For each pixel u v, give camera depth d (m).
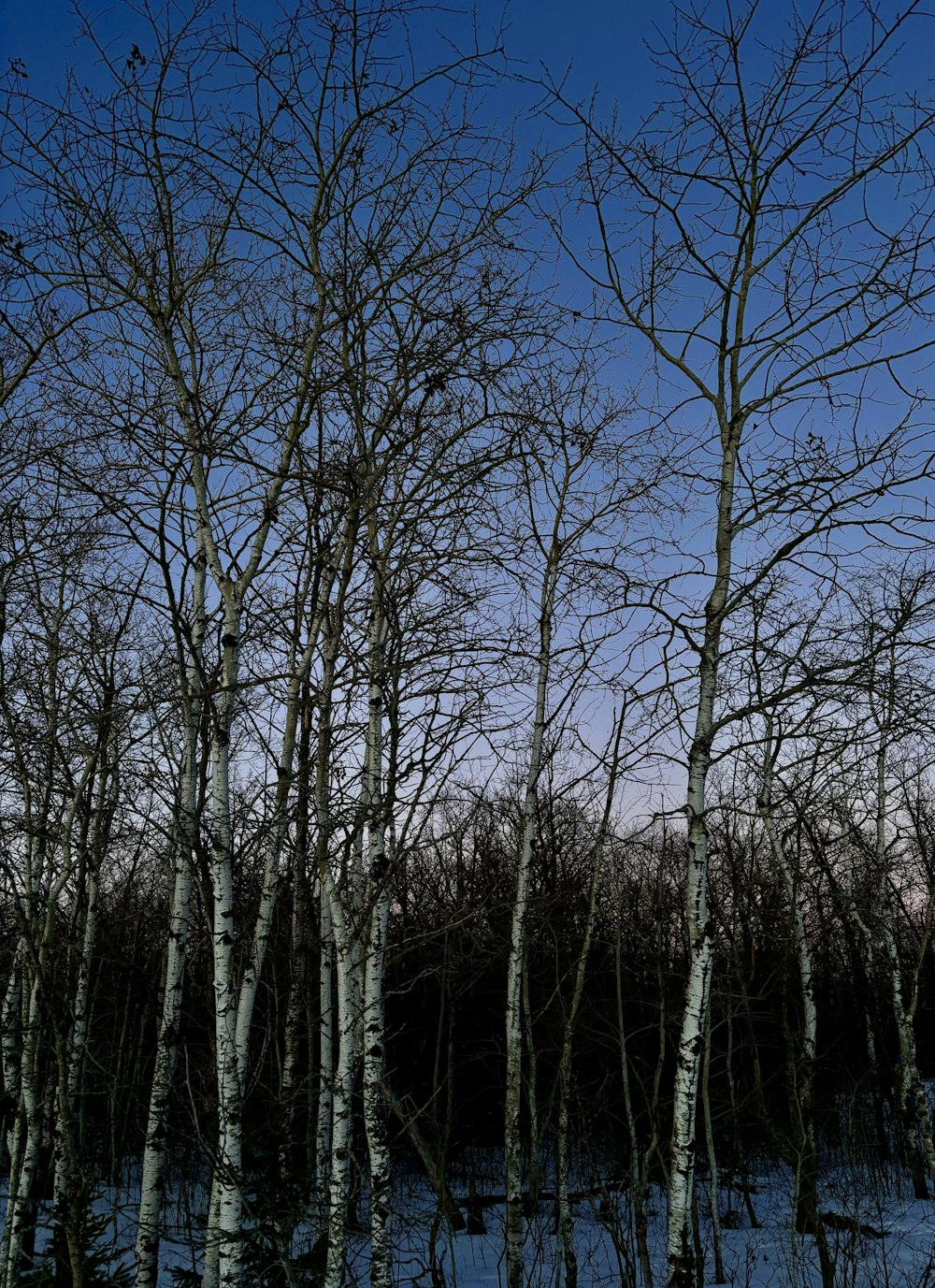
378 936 7.91
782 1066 15.73
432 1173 8.89
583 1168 16.73
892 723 7.76
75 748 8.52
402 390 8.23
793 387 7.95
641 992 18.56
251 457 8.23
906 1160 17.16
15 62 7.66
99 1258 8.64
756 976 17.16
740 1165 15.52
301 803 7.87
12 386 8.37
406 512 8.38
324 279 8.50
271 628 8.39
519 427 8.79
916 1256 12.48
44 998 8.59
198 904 10.11
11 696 9.17
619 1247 10.88
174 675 8.02
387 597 8.11
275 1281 8.15
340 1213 7.41
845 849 15.98
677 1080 7.38
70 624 9.73
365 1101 7.65
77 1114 11.51
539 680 11.45
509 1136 10.26
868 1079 18.69
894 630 7.52
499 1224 14.76
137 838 10.29
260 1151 8.91
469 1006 20.53
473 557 8.31
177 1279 8.47
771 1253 13.26
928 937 14.91
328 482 7.71
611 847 14.20
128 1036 17.62
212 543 8.06
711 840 15.60
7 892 8.61
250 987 8.25
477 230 8.53
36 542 8.62
